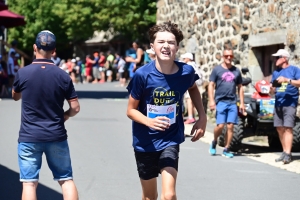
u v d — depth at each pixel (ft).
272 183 50.67
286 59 59.77
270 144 71.77
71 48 328.49
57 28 287.89
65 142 35.35
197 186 49.24
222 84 63.16
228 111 63.31
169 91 32.55
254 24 86.28
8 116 91.25
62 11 249.96
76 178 51.44
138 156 33.63
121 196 45.70
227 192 47.26
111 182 50.19
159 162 32.40
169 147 32.81
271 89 61.93
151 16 218.18
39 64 34.96
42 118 34.58
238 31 89.97
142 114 32.68
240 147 66.59
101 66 250.37
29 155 34.55
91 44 307.37
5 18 133.69
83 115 95.66
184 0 107.55
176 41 32.35
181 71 32.65
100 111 102.12
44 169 54.95
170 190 31.14
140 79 32.48
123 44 293.64
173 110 32.91
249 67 87.40
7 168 55.01
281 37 77.00
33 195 34.40
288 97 59.06
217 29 95.35
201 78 88.33
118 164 57.41
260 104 65.77
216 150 67.77
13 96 35.83
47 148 34.78
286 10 76.02
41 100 34.47
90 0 240.53
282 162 60.39
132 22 222.07
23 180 34.58
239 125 65.46
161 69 32.42
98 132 77.36
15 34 288.30
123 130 79.77
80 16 245.04
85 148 65.67
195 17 102.99
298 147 66.18
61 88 34.99
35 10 285.23
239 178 52.47
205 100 98.02
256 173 54.80
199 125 34.01
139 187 48.57
